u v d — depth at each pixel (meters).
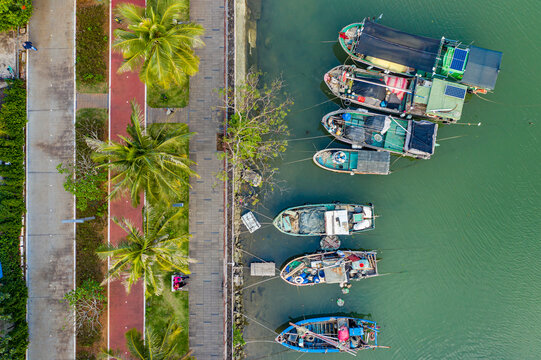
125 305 37.22
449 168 38.75
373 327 38.09
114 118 37.59
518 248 38.12
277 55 39.50
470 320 38.53
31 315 37.16
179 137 30.27
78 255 37.25
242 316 39.25
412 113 37.09
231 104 37.69
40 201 37.50
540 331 37.94
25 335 36.25
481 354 38.41
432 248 38.81
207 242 37.72
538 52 38.03
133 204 30.69
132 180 30.98
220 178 36.09
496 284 38.31
